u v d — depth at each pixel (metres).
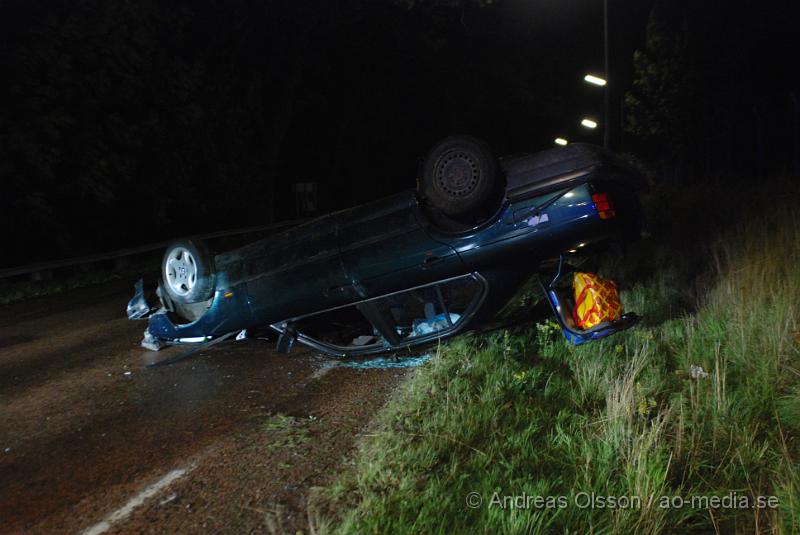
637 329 6.19
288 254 6.45
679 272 8.32
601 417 4.36
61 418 5.66
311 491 3.92
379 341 6.61
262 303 6.62
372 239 6.03
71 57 17.62
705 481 3.61
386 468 3.99
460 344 6.23
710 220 11.42
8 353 8.49
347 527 3.31
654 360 5.43
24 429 5.45
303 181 39.66
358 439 4.64
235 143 27.73
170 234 24.97
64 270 18.81
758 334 5.32
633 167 6.34
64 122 17.31
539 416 4.57
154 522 3.73
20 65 16.48
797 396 4.23
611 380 4.94
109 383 6.64
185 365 7.12
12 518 3.92
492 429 4.38
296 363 6.86
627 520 3.23
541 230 5.52
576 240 5.53
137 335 8.81
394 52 35.91
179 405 5.79
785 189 12.62
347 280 6.14
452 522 3.36
